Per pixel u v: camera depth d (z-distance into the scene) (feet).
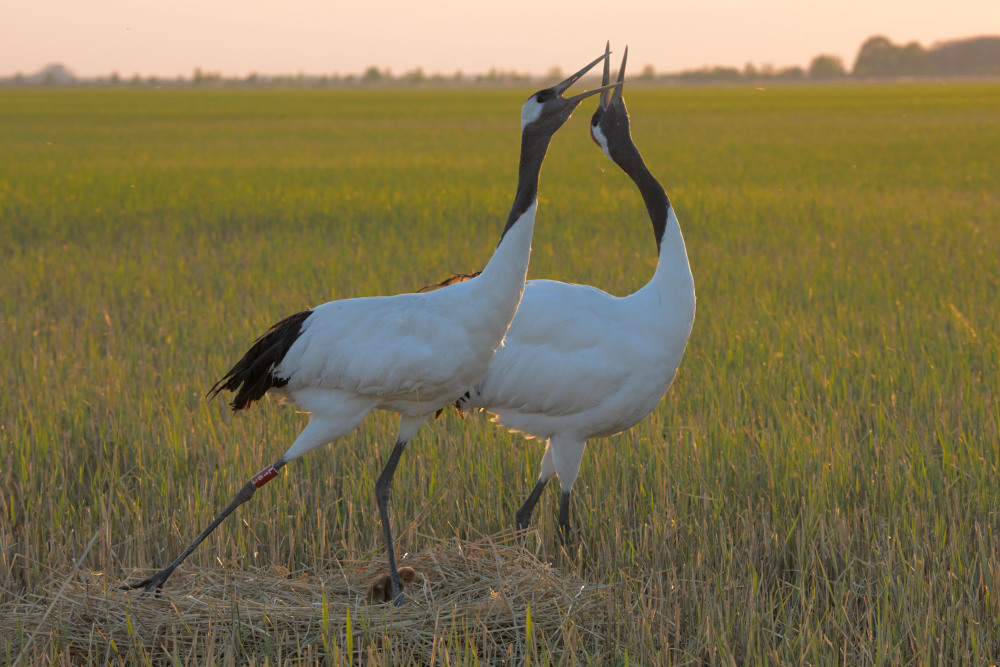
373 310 21.47
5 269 56.59
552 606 19.44
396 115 303.89
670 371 24.36
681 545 22.85
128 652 18.49
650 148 160.04
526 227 21.21
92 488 26.13
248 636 18.70
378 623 18.92
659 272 24.35
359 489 25.62
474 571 21.24
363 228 74.13
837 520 22.91
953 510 23.93
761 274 53.42
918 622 18.74
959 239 63.93
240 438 28.78
